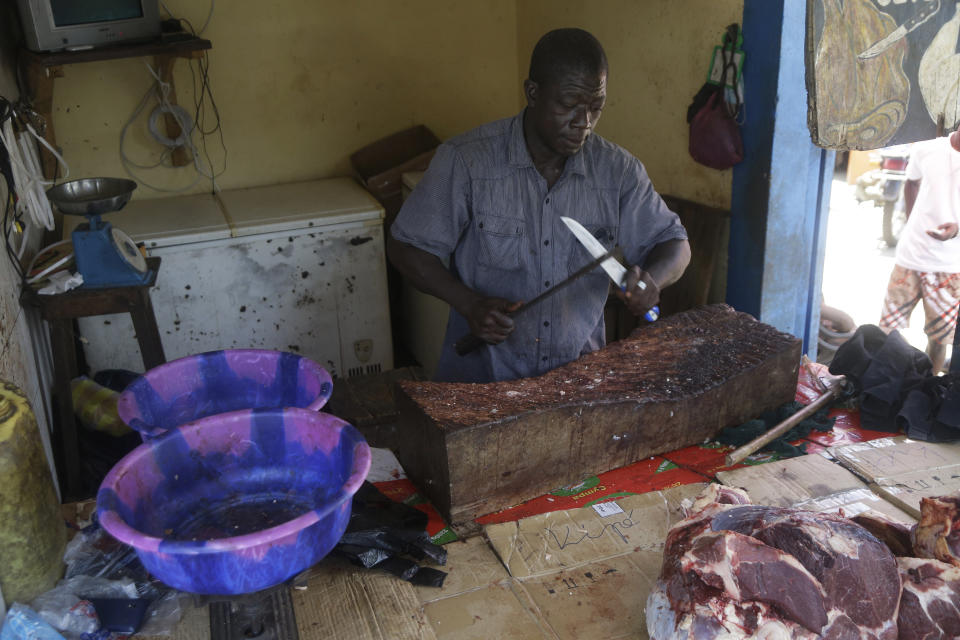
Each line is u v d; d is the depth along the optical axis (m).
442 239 2.41
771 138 3.14
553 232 2.45
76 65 4.31
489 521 2.19
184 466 1.66
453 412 2.17
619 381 2.42
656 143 3.85
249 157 4.78
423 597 1.90
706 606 1.60
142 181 4.62
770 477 2.32
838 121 2.40
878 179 7.54
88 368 4.12
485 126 2.42
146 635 1.78
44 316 3.01
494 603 1.88
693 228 3.59
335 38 4.71
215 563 1.31
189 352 4.18
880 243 6.57
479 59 5.03
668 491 2.28
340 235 4.24
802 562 1.67
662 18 3.61
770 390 2.62
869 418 2.61
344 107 4.87
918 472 2.33
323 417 1.67
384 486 2.37
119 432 3.52
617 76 4.04
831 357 4.24
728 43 3.19
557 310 2.53
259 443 1.72
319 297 4.32
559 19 4.46
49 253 3.30
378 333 4.51
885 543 1.89
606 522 2.15
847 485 2.28
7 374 2.49
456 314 2.68
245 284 4.16
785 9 2.96
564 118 2.13
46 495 1.82
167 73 4.34
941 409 2.50
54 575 1.84
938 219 4.25
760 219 3.29
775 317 3.47
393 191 4.61
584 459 2.32
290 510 1.69
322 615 1.85
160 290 4.03
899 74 2.41
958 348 3.17
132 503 1.53
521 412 2.16
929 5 2.37
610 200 2.47
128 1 3.85
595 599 1.89
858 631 1.62
